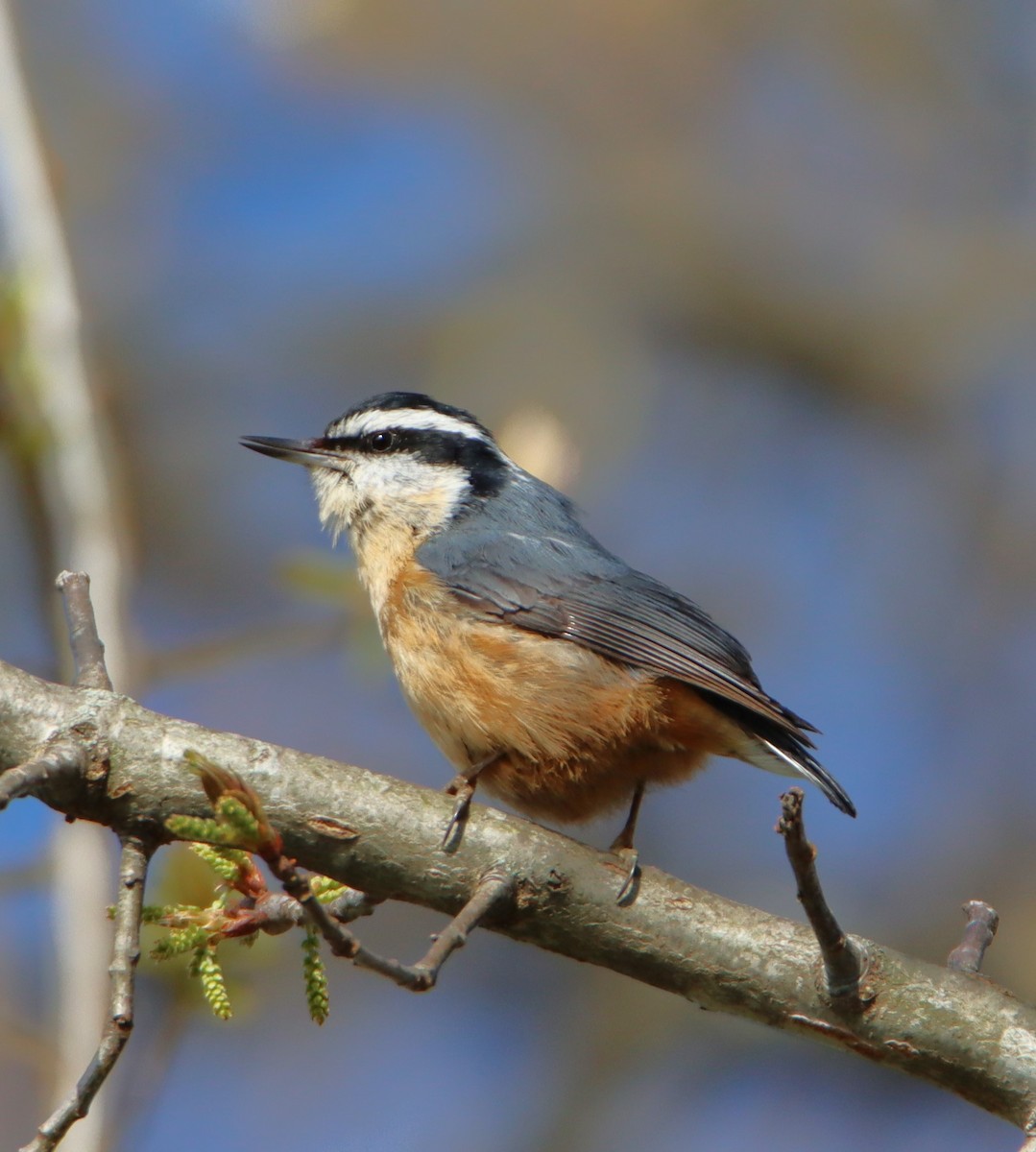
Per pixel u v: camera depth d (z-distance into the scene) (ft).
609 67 51.57
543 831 21.72
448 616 27.32
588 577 27.63
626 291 50.65
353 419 31.86
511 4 50.52
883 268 52.21
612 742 26.58
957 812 44.70
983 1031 20.52
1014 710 46.39
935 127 53.47
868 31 52.90
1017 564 48.80
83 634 21.42
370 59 49.96
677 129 52.21
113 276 48.55
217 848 17.80
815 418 51.57
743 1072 41.52
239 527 47.03
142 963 22.65
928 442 51.19
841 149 53.57
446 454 30.94
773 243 51.80
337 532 31.42
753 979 21.07
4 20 28.96
